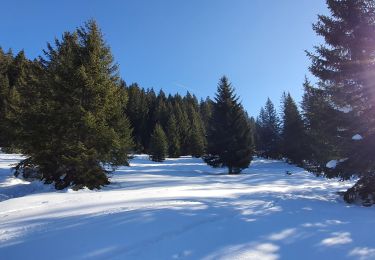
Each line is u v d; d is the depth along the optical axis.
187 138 83.88
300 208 12.00
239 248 7.12
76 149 19.02
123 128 21.36
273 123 77.50
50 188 19.84
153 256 6.65
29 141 20.02
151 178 26.11
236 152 36.12
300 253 7.10
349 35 16.20
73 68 20.02
